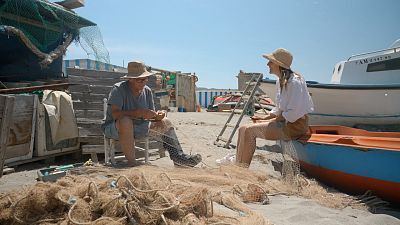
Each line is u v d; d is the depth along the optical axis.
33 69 9.16
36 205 2.58
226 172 4.36
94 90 6.32
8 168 4.98
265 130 4.96
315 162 5.08
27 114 5.37
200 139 9.27
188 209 2.73
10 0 8.02
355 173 4.44
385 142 4.28
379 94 9.42
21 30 8.41
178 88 23.73
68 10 9.48
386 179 4.13
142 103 5.20
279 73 5.21
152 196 2.69
